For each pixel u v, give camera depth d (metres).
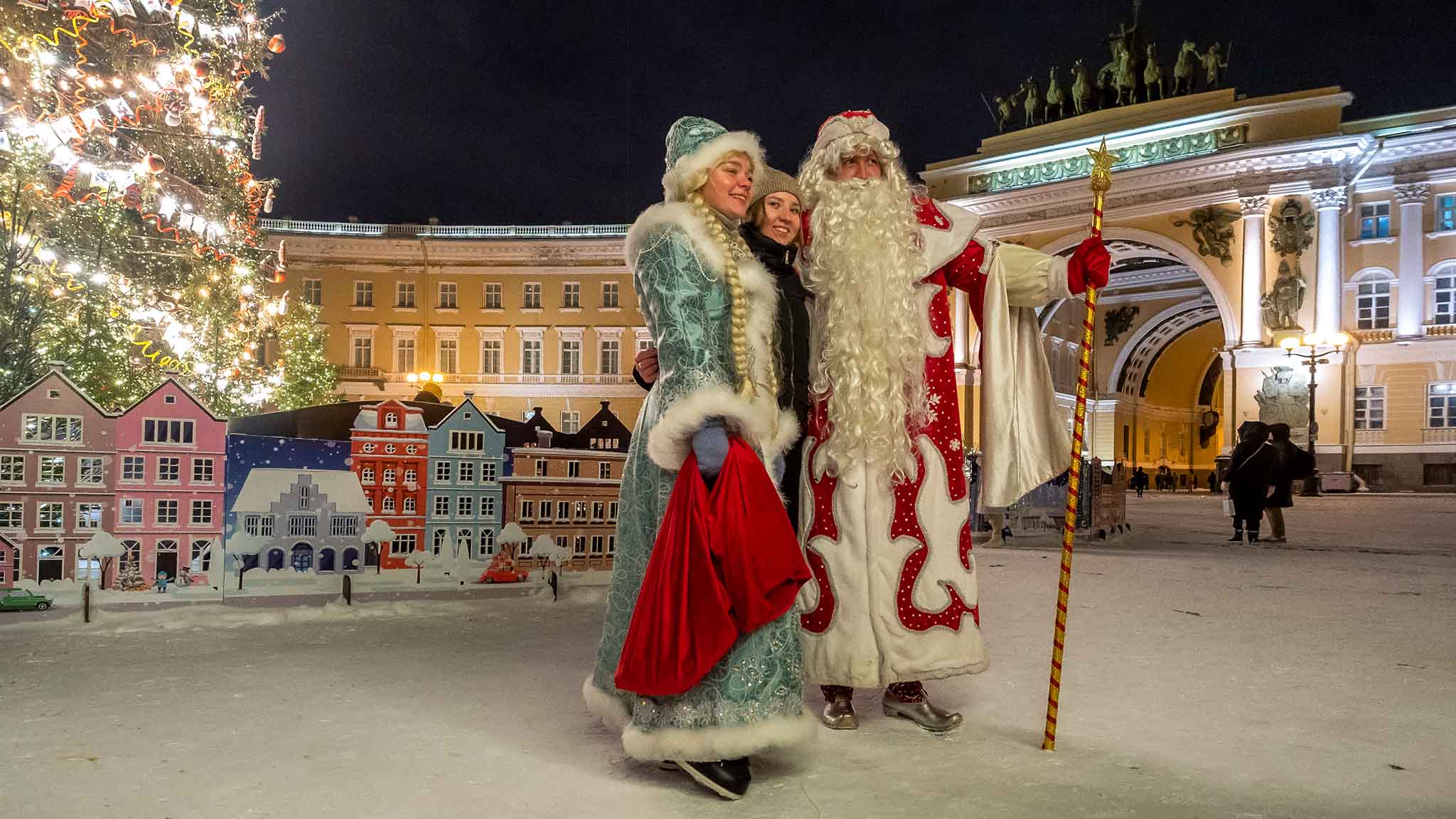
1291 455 12.09
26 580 5.01
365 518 5.81
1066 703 3.30
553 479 6.18
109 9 10.89
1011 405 3.25
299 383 26.80
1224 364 36.47
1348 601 6.09
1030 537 12.15
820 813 2.19
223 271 15.66
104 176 11.41
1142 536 13.44
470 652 4.05
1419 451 33.88
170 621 4.70
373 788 2.32
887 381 2.95
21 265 11.02
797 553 2.37
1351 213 35.62
